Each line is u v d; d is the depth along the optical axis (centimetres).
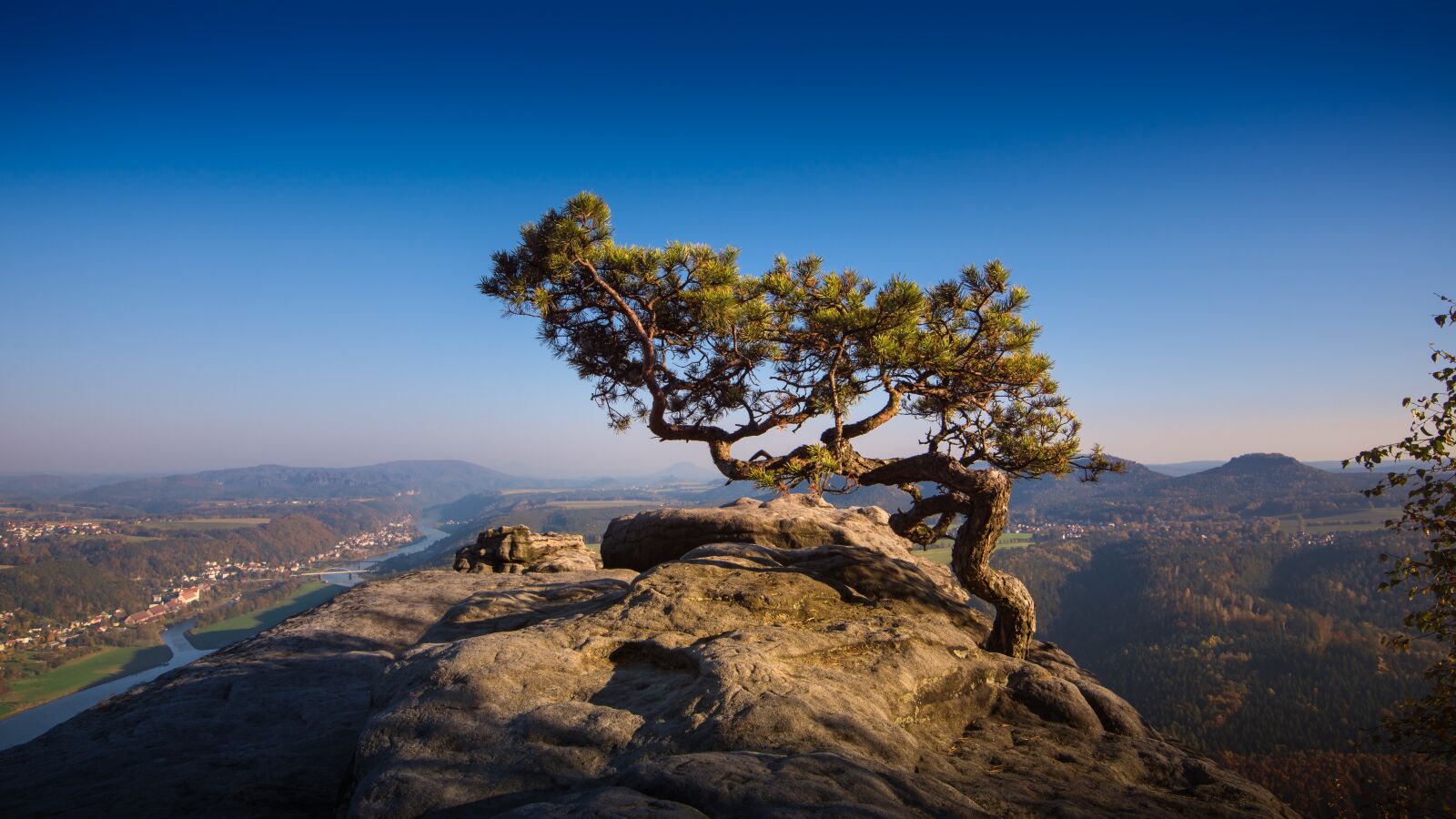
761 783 447
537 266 1192
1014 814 514
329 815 715
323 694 1138
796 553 1112
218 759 865
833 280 1112
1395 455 916
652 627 825
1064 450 1247
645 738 577
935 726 736
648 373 1266
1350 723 11794
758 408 1315
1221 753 9631
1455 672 951
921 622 898
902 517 1455
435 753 573
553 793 514
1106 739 757
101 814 714
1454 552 889
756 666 682
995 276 1261
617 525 1708
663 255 1179
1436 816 905
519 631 812
